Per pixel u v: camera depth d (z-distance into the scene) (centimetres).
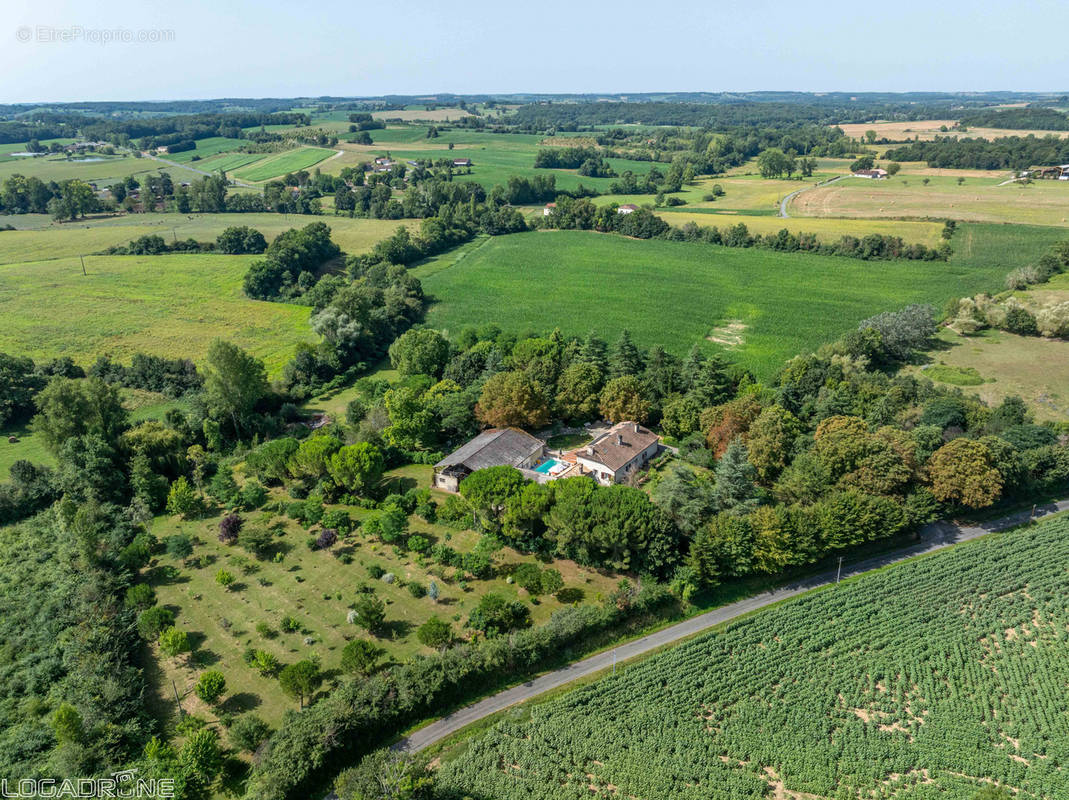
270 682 6181
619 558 7488
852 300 16438
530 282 18912
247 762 5431
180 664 6384
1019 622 6906
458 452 9675
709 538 7369
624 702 6062
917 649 6594
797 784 5322
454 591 7388
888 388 10675
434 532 8456
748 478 8450
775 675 6347
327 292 16962
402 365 12888
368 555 7994
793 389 10912
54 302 16350
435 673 6009
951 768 5438
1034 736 5641
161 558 7950
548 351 12150
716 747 5625
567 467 9712
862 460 8444
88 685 5800
